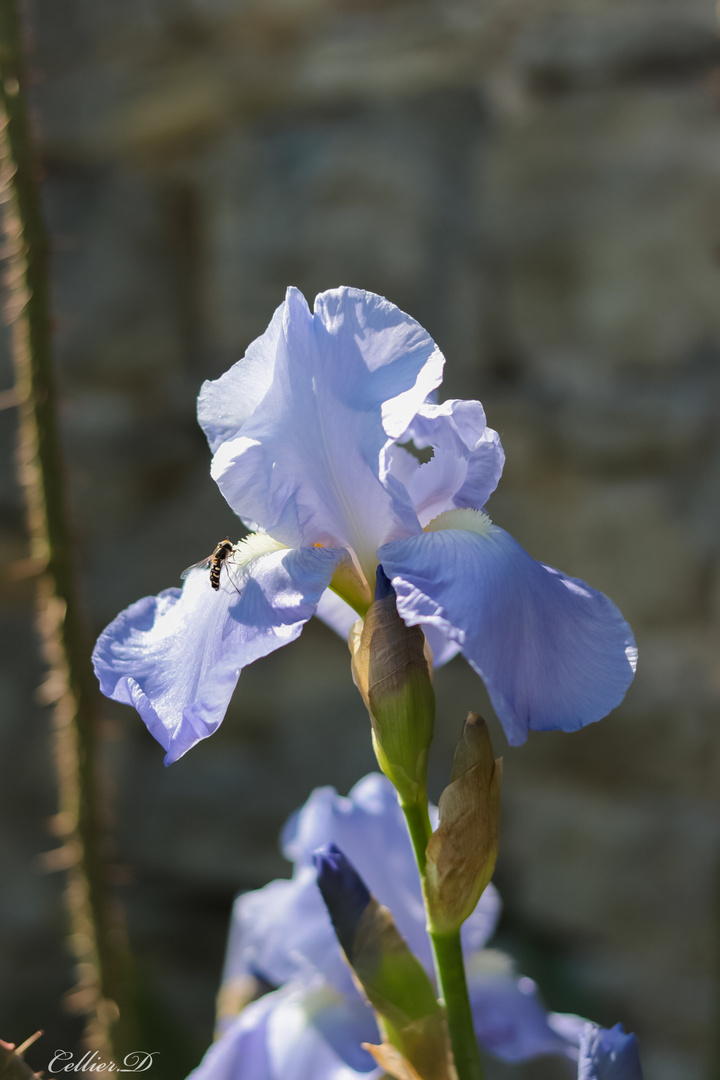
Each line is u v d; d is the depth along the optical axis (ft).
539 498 5.13
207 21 5.46
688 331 4.90
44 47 5.68
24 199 2.04
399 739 1.74
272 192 5.47
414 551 1.75
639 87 4.96
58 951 5.60
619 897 4.93
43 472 2.10
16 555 5.58
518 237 5.12
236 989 2.25
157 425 5.60
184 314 5.67
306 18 5.40
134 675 1.77
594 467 4.99
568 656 1.71
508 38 5.17
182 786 5.52
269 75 5.48
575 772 5.02
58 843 5.61
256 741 5.49
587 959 5.04
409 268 5.29
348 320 1.79
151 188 5.65
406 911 2.11
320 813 2.19
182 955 5.53
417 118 5.33
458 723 5.09
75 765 2.15
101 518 5.62
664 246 4.88
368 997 1.79
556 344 5.11
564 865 5.05
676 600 4.88
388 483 1.78
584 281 5.02
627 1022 4.87
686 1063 4.75
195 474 5.64
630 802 4.93
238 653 1.74
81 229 5.67
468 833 1.71
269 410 1.80
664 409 4.84
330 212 5.36
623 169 4.94
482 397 5.20
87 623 2.16
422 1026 1.77
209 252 5.62
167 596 1.84
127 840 5.60
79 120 5.67
